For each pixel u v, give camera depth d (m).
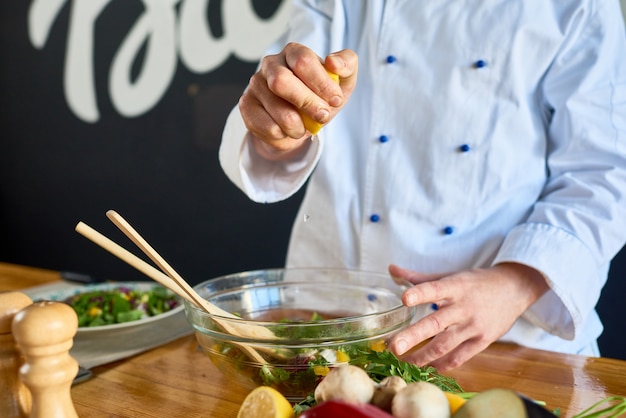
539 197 1.16
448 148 1.16
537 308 1.05
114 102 2.84
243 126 1.01
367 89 1.25
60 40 2.96
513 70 1.12
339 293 1.00
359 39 1.26
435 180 1.16
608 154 1.05
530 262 0.96
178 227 2.76
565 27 1.10
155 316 1.13
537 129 1.15
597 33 1.09
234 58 2.45
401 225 1.19
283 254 2.47
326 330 0.74
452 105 1.15
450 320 0.84
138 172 2.83
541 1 1.11
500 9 1.12
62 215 3.15
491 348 1.01
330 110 0.78
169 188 2.75
